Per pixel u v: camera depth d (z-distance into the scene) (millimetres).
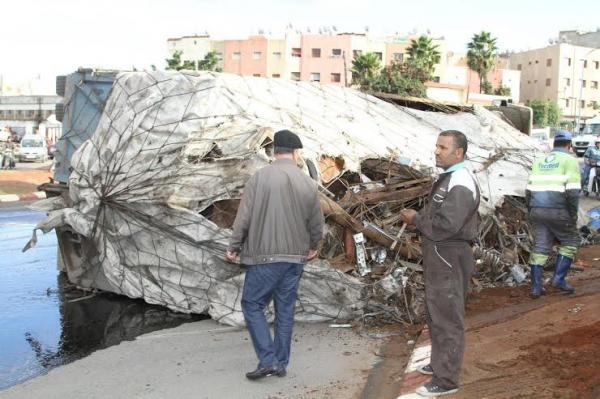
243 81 7633
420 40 57656
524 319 5711
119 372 5004
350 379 4699
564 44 79250
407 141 8602
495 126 11133
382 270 6516
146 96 7105
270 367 4633
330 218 6383
